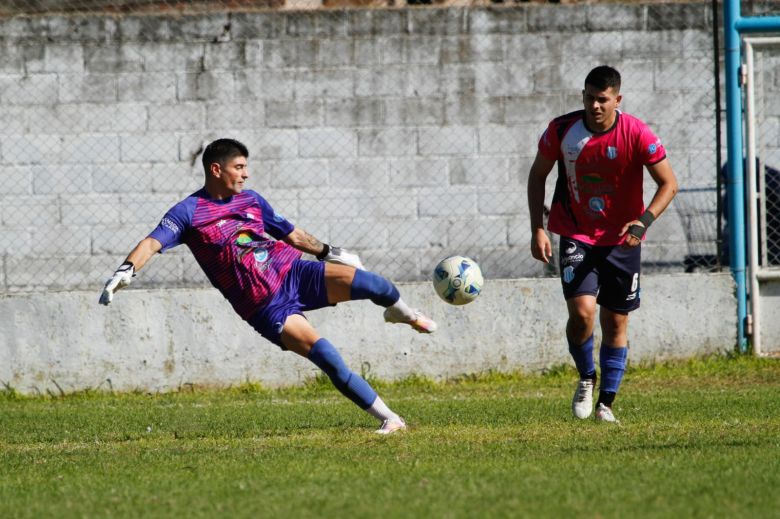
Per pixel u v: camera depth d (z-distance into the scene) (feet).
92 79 129.49
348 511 45.57
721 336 124.98
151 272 129.39
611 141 76.02
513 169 131.95
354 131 131.13
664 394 103.60
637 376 120.26
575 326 78.64
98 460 66.18
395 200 131.23
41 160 129.18
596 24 132.36
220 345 120.78
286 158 130.82
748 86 126.82
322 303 73.46
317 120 130.93
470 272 77.10
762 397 98.27
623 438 68.33
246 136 130.72
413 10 131.23
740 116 127.44
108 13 131.85
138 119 129.90
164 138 130.00
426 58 131.34
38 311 119.55
